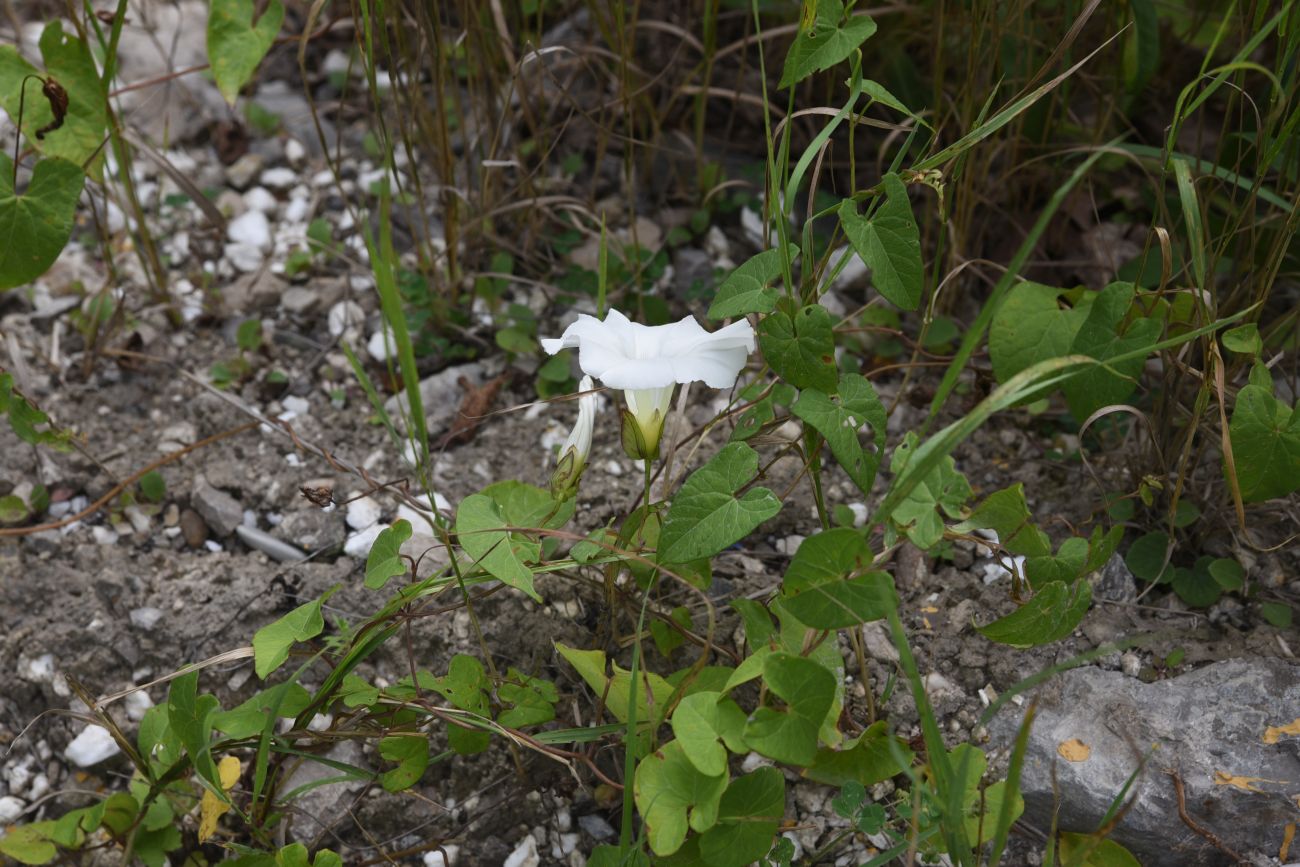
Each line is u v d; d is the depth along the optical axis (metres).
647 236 0.95
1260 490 0.78
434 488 0.87
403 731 0.78
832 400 0.74
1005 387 0.70
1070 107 0.94
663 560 0.73
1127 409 0.78
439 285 0.92
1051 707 0.79
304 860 0.75
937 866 0.76
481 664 0.80
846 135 0.96
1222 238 0.81
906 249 0.74
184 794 0.79
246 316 0.93
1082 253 0.91
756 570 0.83
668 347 0.75
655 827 0.73
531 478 0.87
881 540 0.84
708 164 0.97
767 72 0.97
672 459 0.79
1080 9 0.87
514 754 0.78
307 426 0.90
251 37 0.85
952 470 0.74
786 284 0.74
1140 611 0.81
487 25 0.93
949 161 0.77
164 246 0.96
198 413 0.90
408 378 0.71
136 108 1.00
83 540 0.86
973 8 0.82
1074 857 0.73
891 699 0.79
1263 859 0.75
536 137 0.94
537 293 0.94
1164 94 0.93
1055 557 0.74
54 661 0.83
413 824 0.80
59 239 0.82
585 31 0.97
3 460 0.88
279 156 0.99
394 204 0.96
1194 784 0.76
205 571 0.85
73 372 0.91
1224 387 0.81
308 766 0.80
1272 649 0.79
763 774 0.74
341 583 0.77
